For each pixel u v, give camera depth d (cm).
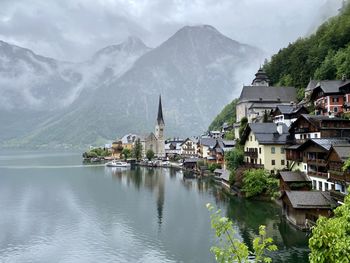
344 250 1583
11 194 9944
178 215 7281
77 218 7156
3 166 19538
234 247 1588
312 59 18225
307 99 14462
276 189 7962
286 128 9794
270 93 17962
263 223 6231
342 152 5550
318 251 1659
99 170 17450
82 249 5325
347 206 2259
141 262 4781
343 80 11450
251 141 10050
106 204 8506
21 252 5234
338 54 15800
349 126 7931
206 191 10138
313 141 7031
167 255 5016
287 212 6288
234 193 9200
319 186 6856
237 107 19025
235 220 6525
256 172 8375
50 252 5222
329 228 1698
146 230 6250
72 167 19112
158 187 11200
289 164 8638
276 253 4706
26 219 7100
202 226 6425
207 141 18062
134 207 8125
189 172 16212
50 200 9050
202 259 4841
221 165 13975
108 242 5625
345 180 5291
